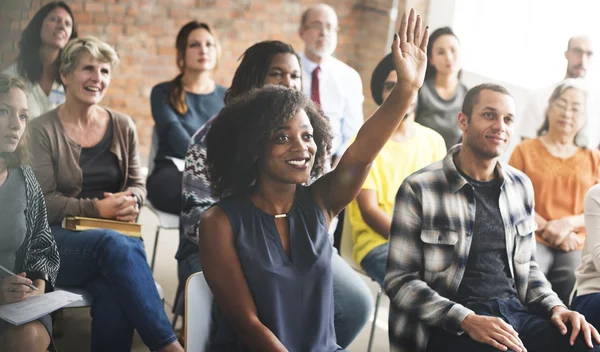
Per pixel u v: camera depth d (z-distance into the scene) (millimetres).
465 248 2688
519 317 2645
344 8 6680
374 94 3570
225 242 2086
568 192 3625
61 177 2953
